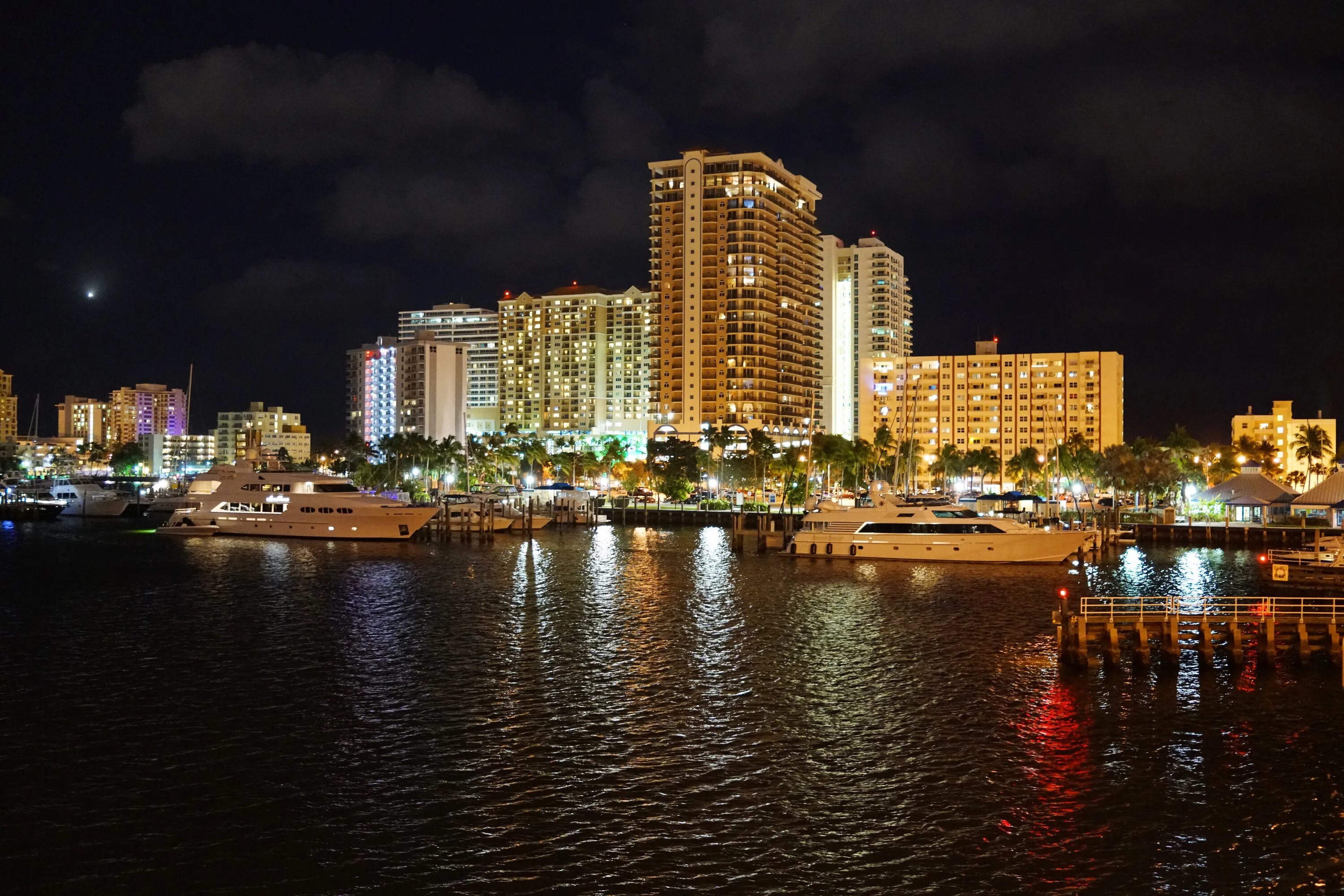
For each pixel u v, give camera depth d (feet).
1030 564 287.07
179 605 209.05
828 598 222.48
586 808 93.56
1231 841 87.30
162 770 102.94
